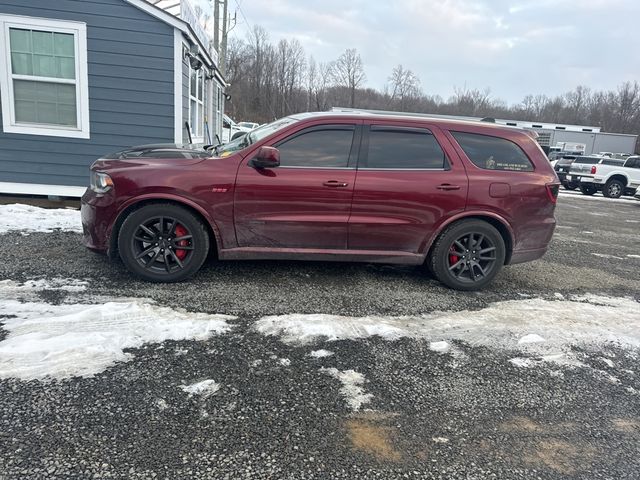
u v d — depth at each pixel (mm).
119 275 4379
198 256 4250
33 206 7004
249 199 4160
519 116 72062
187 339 3252
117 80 7438
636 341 3838
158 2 8273
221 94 17422
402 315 3973
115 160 4234
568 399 2912
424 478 2164
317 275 4824
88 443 2209
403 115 4691
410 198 4367
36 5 6949
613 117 71500
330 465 2193
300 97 63750
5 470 2008
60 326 3256
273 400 2650
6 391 2533
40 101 7324
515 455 2375
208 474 2076
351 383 2885
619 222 11453
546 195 4656
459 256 4664
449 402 2779
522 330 3863
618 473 2303
